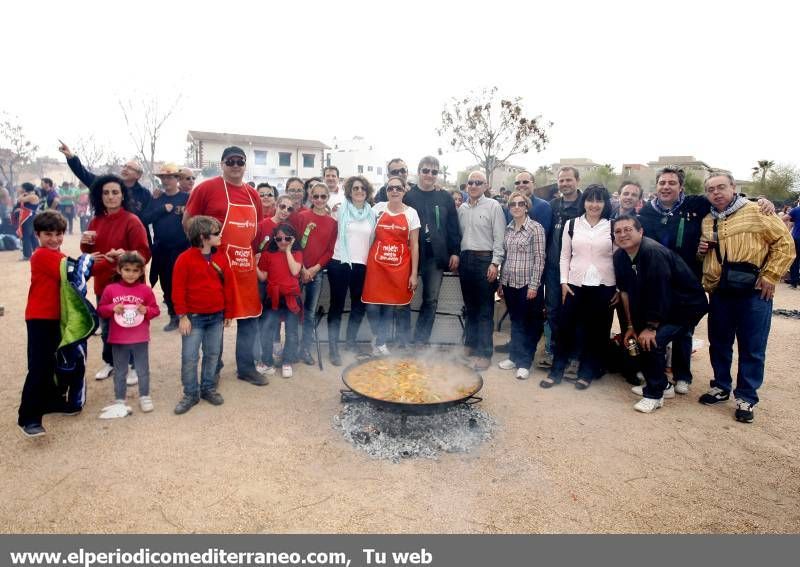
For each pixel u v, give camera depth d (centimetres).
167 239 593
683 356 474
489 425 394
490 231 519
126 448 343
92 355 533
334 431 379
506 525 275
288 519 275
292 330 493
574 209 500
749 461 351
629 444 372
